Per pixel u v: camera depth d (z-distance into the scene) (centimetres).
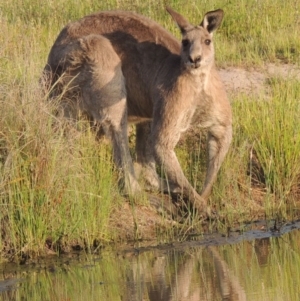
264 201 3114
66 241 2733
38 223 2680
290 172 3195
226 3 4919
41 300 2325
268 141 3262
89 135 2975
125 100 3044
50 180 2717
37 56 3600
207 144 3000
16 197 2684
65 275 2525
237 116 3375
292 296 2284
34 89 2883
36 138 2750
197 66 2806
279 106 3378
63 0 4944
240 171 3200
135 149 3197
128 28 3083
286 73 4122
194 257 2664
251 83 3800
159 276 2489
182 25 2895
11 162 2703
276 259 2620
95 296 2333
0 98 2852
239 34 4772
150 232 2892
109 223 2880
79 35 3103
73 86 3056
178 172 2919
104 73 2998
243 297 2288
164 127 2892
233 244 2786
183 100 2872
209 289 2356
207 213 2966
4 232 2684
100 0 4931
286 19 4912
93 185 2830
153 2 4941
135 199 3009
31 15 4794
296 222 3008
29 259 2658
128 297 2314
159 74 2967
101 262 2631
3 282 2484
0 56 3281
